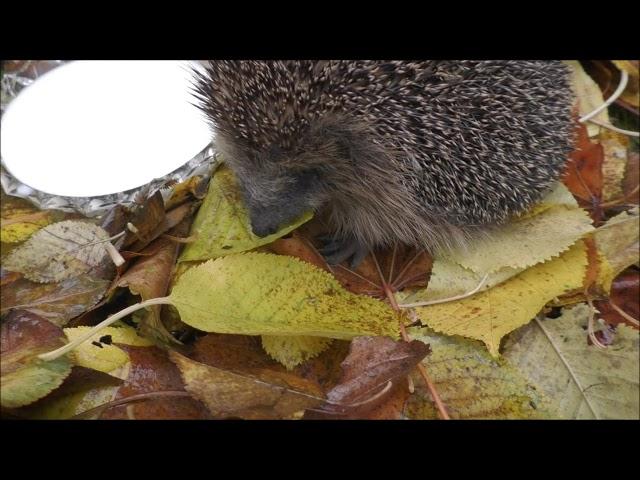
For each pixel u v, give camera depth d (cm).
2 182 42
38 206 42
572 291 43
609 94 53
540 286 42
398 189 45
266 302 39
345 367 38
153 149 43
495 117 43
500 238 44
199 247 42
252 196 43
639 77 52
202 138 45
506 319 41
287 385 37
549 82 45
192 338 40
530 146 44
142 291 39
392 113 42
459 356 40
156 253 42
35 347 37
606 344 42
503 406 40
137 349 39
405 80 42
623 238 45
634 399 41
